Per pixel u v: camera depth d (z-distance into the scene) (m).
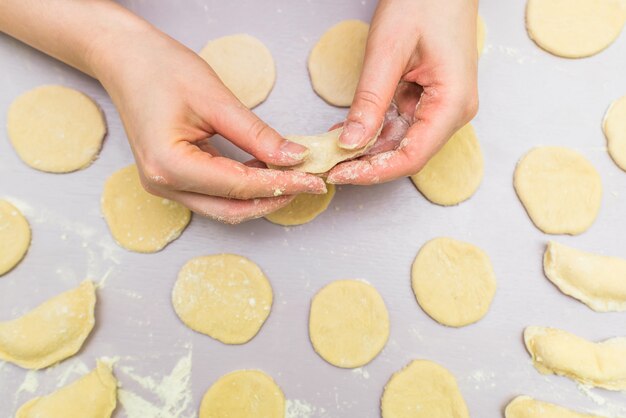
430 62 0.40
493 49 0.49
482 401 0.44
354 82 0.47
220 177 0.36
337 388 0.43
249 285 0.44
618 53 0.49
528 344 0.44
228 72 0.47
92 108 0.45
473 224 0.46
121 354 0.43
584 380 0.43
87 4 0.41
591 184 0.47
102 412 0.41
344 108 0.47
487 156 0.47
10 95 0.46
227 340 0.44
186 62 0.39
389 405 0.43
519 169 0.47
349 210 0.46
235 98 0.39
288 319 0.44
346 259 0.45
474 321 0.45
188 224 0.45
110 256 0.44
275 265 0.45
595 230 0.46
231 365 0.43
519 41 0.49
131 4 0.47
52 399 0.41
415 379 0.43
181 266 0.44
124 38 0.40
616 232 0.46
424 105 0.40
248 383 0.43
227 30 0.48
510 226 0.46
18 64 0.46
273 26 0.48
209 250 0.45
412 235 0.46
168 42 0.40
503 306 0.45
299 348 0.44
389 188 0.46
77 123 0.45
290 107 0.47
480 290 0.45
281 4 0.48
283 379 0.43
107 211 0.44
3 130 0.45
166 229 0.44
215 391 0.43
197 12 0.48
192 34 0.47
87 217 0.45
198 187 0.37
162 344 0.43
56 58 0.45
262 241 0.45
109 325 0.43
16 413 0.41
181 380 0.43
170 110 0.37
